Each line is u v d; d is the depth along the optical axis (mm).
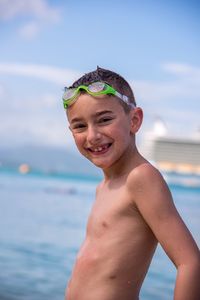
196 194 31484
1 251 9930
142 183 1890
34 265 8594
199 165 59625
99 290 1931
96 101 1958
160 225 1834
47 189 29328
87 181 46938
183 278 1744
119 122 1977
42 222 14547
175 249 1796
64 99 2027
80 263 2020
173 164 60094
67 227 13680
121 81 2059
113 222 1961
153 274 7887
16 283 7133
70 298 2023
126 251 1921
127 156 2010
